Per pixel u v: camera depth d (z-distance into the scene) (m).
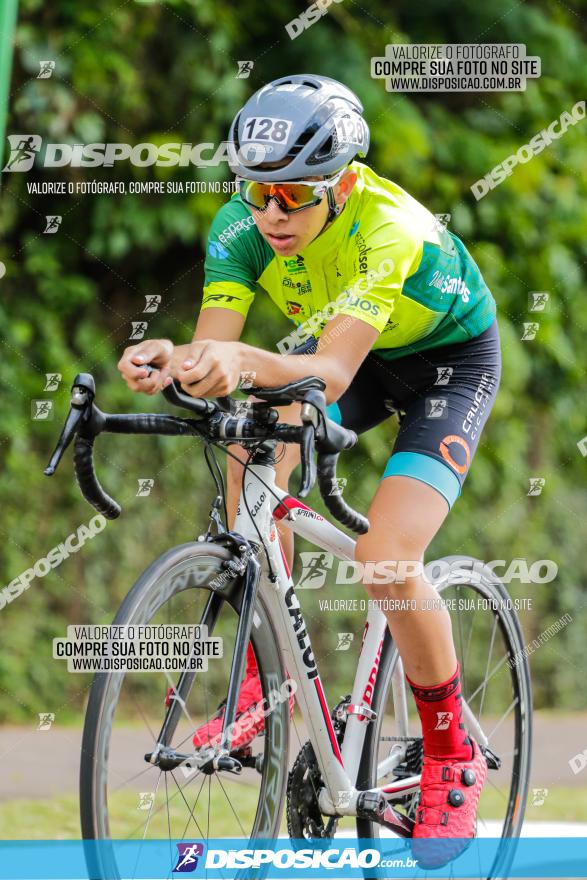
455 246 5.34
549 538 11.59
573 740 9.82
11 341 9.84
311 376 4.03
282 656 4.65
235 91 10.38
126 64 9.85
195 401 3.90
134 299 10.58
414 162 10.62
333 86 4.45
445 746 5.07
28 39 9.59
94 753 3.75
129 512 10.05
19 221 10.16
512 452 11.27
